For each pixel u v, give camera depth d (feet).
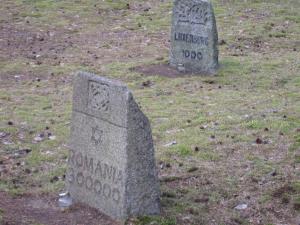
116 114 21.50
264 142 30.30
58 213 23.12
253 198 24.76
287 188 25.43
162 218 22.20
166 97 38.47
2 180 26.32
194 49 44.70
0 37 53.47
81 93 23.08
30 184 26.03
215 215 23.35
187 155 28.94
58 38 53.83
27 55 48.55
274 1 68.28
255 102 37.22
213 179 26.40
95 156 22.74
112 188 22.04
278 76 43.19
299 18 61.31
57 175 26.89
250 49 51.34
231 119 33.81
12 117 34.58
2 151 29.68
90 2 66.33
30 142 30.96
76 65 45.83
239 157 28.71
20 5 64.64
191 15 44.55
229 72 44.14
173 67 45.70
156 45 51.93
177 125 33.09
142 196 21.93
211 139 30.89
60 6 64.49
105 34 55.36
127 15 61.98
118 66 45.42
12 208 23.40
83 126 23.21
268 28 57.36
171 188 25.46
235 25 58.13
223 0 67.67
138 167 21.61
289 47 52.08
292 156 28.63
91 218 22.53
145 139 21.58
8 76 43.32
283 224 22.98
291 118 33.76
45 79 42.78
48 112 35.63
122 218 21.66
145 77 42.86
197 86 41.01
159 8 64.44
